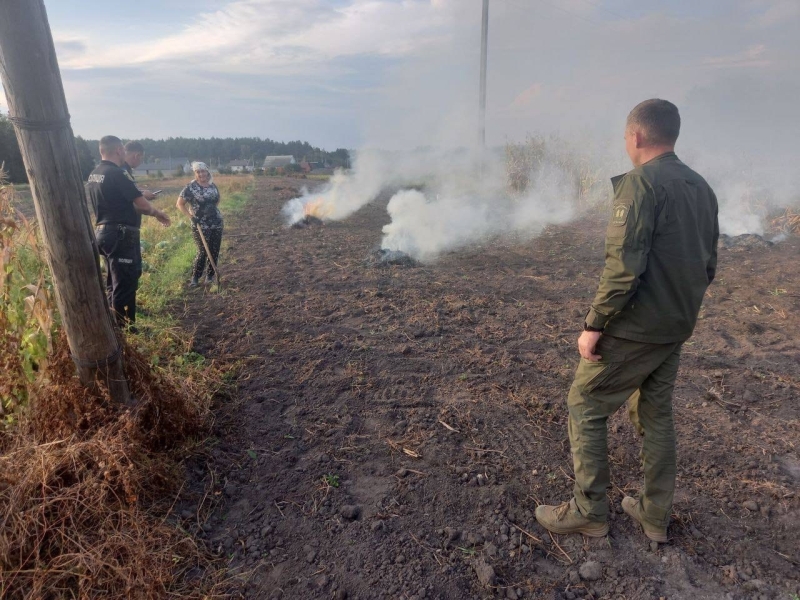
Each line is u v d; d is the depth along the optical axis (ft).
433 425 11.84
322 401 12.92
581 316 18.85
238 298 21.38
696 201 7.20
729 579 7.73
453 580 7.80
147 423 9.95
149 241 33.09
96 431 8.83
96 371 9.04
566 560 8.20
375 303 20.47
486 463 10.50
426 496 9.59
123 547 7.55
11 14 7.27
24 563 7.16
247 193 73.51
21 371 9.64
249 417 12.18
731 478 9.93
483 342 16.56
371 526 8.86
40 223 8.23
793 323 17.48
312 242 34.83
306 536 8.70
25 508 7.50
